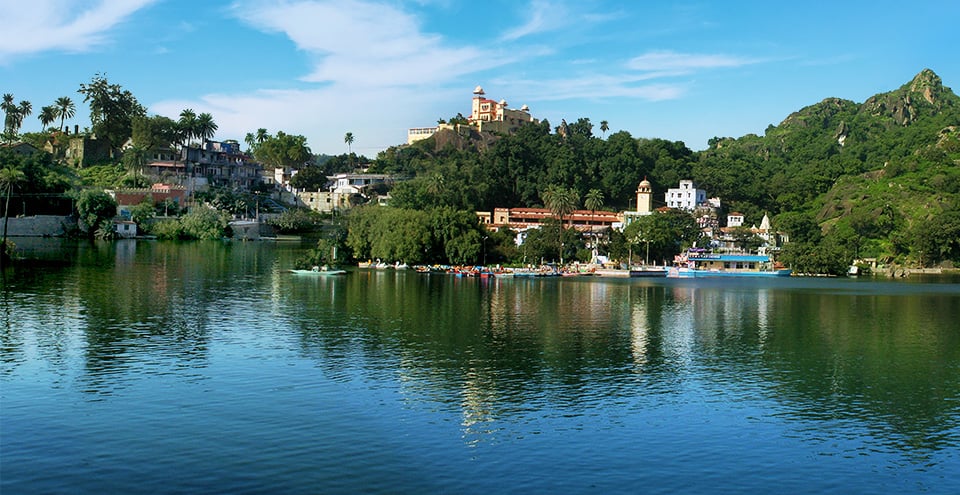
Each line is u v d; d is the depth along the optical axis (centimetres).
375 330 11469
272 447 6322
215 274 18212
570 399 7962
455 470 5953
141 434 6538
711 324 13025
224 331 10994
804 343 11312
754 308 15462
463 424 7044
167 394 7706
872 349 10888
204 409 7256
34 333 10394
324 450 6288
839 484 5903
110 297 13850
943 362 10025
